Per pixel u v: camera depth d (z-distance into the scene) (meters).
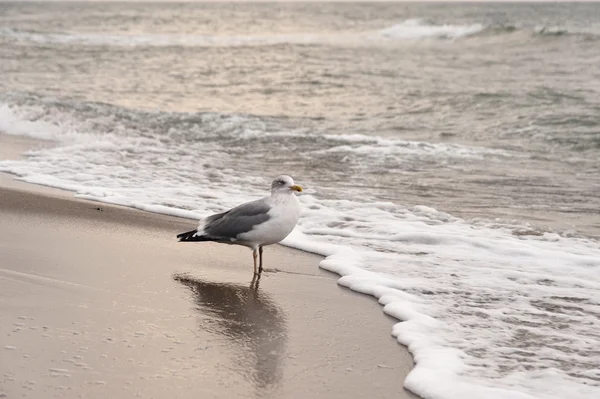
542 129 15.95
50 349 4.74
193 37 50.31
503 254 7.56
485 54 32.59
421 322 5.53
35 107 17.12
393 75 25.97
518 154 13.62
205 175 11.37
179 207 9.12
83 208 8.81
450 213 9.41
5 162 11.69
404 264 7.12
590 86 21.61
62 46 38.34
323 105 20.03
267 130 15.85
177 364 4.65
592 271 7.01
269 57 33.59
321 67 28.95
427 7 126.06
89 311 5.48
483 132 15.98
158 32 55.94
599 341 5.25
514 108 18.55
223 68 28.88
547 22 56.62
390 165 12.48
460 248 7.77
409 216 9.19
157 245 7.46
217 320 5.50
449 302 6.05
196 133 15.34
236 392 4.31
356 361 4.87
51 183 10.21
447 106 19.28
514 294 6.29
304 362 4.81
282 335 5.28
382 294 6.21
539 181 11.40
